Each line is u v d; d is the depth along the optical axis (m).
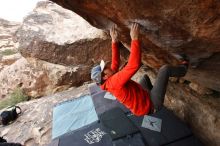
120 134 4.72
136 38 2.89
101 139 4.71
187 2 2.22
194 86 5.46
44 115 6.66
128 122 5.04
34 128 6.23
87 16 3.31
